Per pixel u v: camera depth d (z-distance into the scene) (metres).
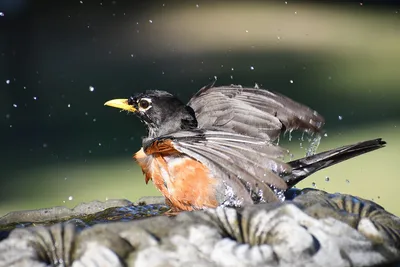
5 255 3.98
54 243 4.06
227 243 4.03
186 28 28.00
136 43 25.30
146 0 31.31
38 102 18.61
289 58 23.73
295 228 4.14
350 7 33.22
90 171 13.32
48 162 14.09
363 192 11.98
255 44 25.75
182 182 6.45
